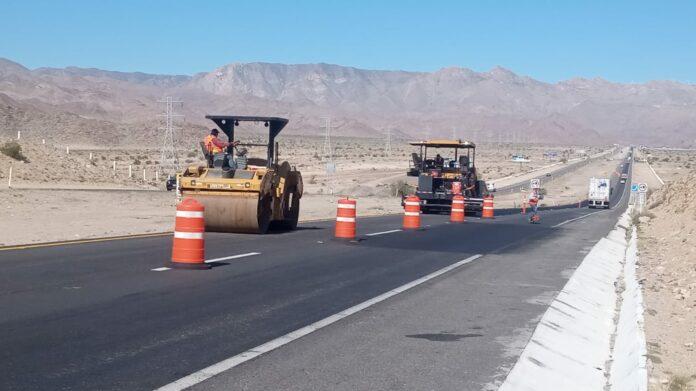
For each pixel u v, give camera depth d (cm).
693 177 4781
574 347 1140
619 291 1820
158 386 826
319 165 14300
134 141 18775
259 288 1457
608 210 7638
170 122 11638
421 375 916
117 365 896
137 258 1775
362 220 3650
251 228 2422
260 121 2484
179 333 1066
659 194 6331
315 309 1284
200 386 834
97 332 1046
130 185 6384
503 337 1131
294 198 2764
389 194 7600
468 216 4806
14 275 1462
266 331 1106
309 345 1039
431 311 1316
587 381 974
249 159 2597
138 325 1100
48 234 2373
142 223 2981
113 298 1280
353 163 15275
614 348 1180
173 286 1426
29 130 17275
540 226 3919
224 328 1110
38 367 873
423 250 2300
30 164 6003
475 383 890
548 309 1355
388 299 1412
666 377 975
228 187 2394
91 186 5791
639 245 2923
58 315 1133
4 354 917
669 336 1239
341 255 2050
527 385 902
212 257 1870
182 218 1661
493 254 2300
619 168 17262
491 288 1603
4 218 3002
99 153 13400
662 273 2056
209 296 1348
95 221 3019
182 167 10369
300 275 1648
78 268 1584
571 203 9469
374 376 905
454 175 4828
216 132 2509
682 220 3584
